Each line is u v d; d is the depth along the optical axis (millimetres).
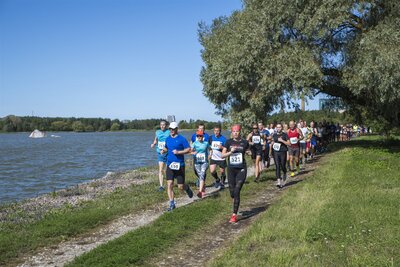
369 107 27172
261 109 24828
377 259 5727
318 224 7531
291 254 6191
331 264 5711
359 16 22453
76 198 13523
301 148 20047
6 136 160000
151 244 7430
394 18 20188
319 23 21094
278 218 8406
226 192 12633
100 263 6547
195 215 9453
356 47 21375
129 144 79438
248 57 22281
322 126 26562
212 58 27844
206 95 30469
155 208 10969
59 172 28625
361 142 33062
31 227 9102
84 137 139000
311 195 10430
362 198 9602
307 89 21562
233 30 25406
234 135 9500
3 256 7219
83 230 8906
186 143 10609
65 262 6980
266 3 23234
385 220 7625
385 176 13047
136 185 15633
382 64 18297
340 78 24906
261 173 16953
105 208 10859
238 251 6707
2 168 31547
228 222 9141
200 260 6820
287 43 23297
